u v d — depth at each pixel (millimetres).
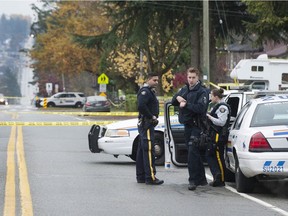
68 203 24000
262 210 22969
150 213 22109
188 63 134000
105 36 95562
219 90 28625
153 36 105188
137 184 29438
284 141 24438
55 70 170625
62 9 154250
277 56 126000
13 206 23281
